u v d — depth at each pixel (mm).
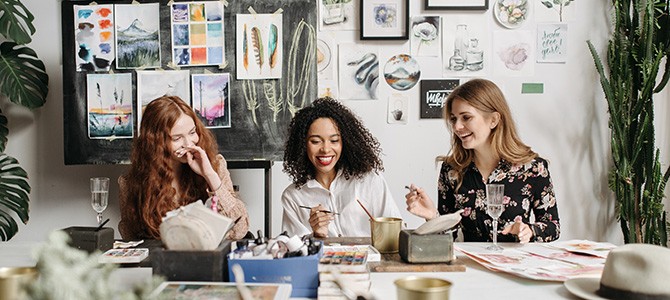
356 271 1247
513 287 1294
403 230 1522
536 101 3035
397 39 2963
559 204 3084
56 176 3043
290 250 1311
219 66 2830
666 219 3068
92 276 759
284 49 2818
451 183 2238
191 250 1234
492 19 3004
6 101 3002
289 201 2164
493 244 1716
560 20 3012
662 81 2768
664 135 3088
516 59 3010
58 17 2994
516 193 2139
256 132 2832
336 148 2059
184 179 2195
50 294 689
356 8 2971
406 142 3014
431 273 1418
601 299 1164
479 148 2154
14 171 2830
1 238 2885
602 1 3018
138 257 1507
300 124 2117
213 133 2840
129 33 2834
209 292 1137
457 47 2990
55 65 3004
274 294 1122
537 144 3051
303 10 2816
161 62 2840
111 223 3062
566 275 1340
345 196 2139
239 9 2822
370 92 2986
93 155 2852
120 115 2844
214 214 1267
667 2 2785
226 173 2283
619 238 3102
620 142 2838
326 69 2982
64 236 768
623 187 2883
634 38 2854
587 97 3045
